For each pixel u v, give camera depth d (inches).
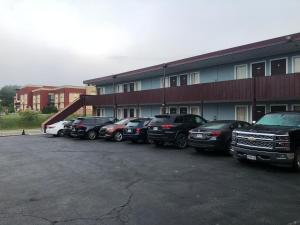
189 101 960.9
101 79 1423.5
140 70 1159.0
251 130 432.1
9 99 5191.9
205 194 302.8
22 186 345.4
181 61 965.8
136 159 519.8
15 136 1123.9
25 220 238.1
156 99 1098.1
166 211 254.7
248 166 446.3
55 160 526.0
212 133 539.8
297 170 405.1
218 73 986.7
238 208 260.7
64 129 1067.3
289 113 468.4
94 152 620.1
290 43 685.9
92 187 334.3
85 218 240.8
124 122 887.1
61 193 312.5
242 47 773.9
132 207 265.4
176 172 407.5
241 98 789.9
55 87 3336.6
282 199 285.0
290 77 681.0
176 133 646.5
